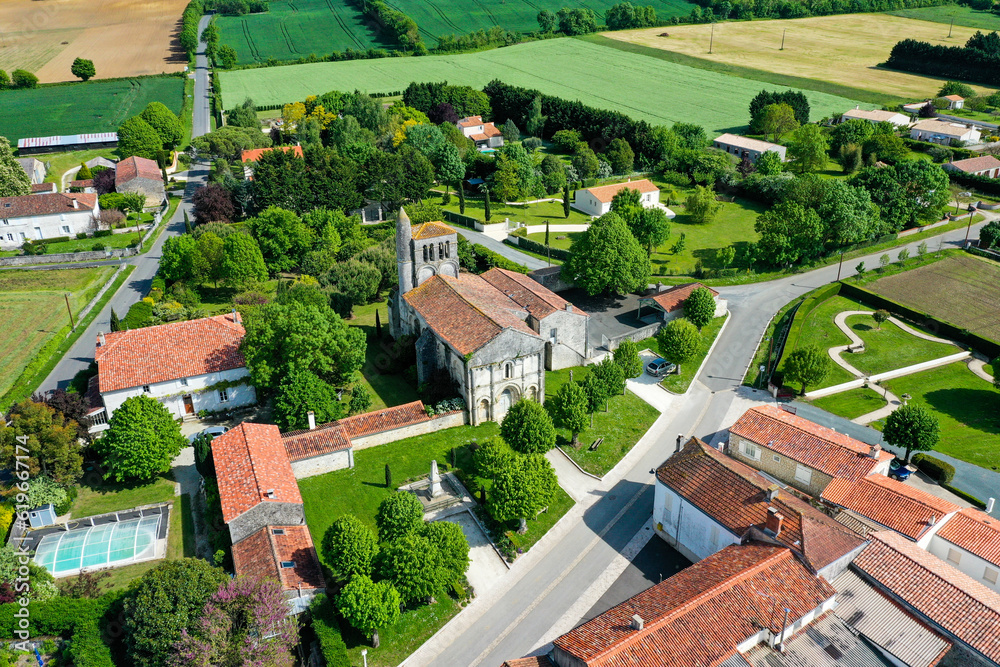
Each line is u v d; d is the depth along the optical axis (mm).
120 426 77750
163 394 91625
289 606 59188
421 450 88000
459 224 165125
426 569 63875
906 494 73125
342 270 123562
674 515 73500
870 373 106750
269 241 135750
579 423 86125
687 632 56438
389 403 97250
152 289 126062
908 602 61500
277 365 90875
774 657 57250
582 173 194375
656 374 105375
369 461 85875
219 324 97812
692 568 64375
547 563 72500
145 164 185125
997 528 69250
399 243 102375
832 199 145750
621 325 119000
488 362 90000
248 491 69750
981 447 89812
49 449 75750
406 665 61594
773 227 141750
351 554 65188
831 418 95438
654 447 90125
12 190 163125
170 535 73938
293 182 155875
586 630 58312
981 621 58625
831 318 124000
